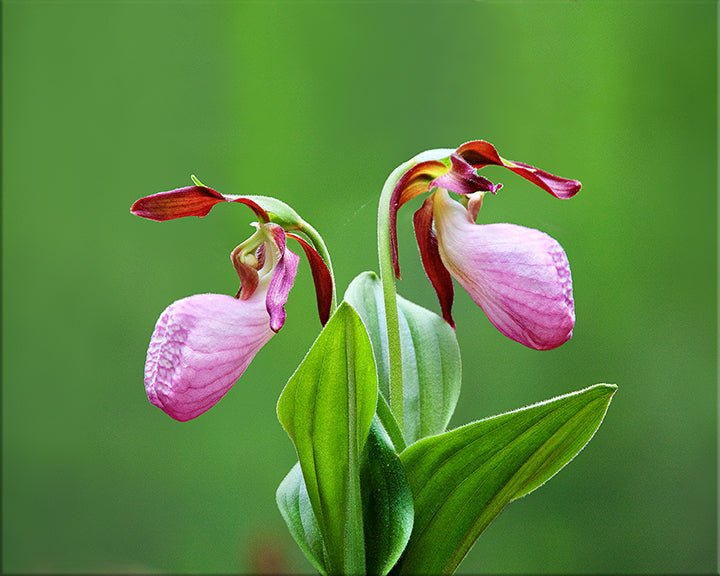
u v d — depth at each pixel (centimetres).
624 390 147
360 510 84
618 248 153
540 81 156
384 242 86
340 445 83
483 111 155
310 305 142
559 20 156
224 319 84
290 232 86
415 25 156
